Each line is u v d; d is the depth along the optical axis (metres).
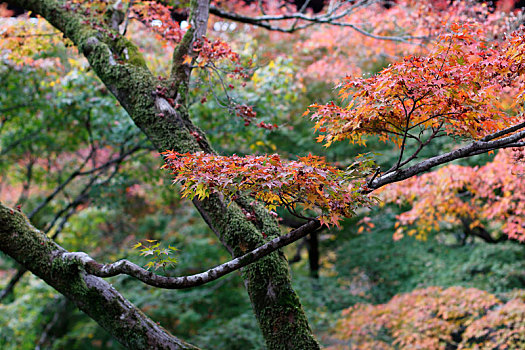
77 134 7.29
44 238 2.60
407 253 8.41
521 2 5.62
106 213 9.12
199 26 3.21
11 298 10.39
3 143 7.68
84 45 3.31
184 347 2.45
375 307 6.17
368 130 2.24
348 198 1.90
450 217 5.30
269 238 2.62
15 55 5.21
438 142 7.11
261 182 1.81
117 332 2.42
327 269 11.18
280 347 2.46
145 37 6.65
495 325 5.00
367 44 6.73
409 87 1.90
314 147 7.52
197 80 3.41
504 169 4.24
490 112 2.08
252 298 2.57
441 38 2.09
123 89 3.06
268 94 5.96
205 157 1.94
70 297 2.48
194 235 9.23
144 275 1.97
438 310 5.69
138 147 6.74
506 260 7.61
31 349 9.72
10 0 3.80
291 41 8.56
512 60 2.06
